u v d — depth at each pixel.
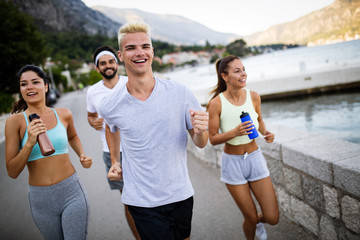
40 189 1.91
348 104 15.49
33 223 3.44
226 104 2.27
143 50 1.60
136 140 1.68
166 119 1.64
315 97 18.91
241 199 2.21
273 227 2.65
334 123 11.39
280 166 2.71
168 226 1.68
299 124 12.32
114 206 3.56
